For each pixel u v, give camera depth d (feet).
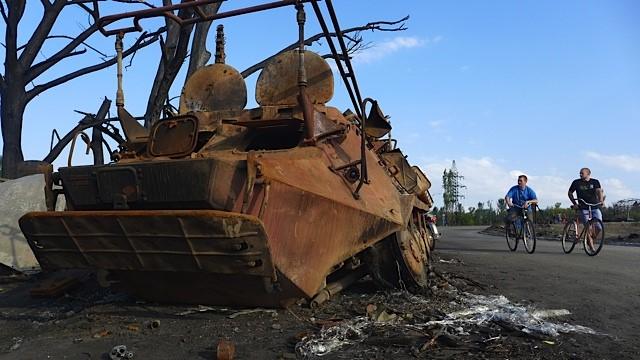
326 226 16.60
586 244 45.27
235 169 13.97
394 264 21.50
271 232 14.96
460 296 22.34
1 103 46.24
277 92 20.93
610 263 37.76
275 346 14.42
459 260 39.22
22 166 36.06
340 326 15.90
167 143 17.90
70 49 47.06
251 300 17.13
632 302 22.20
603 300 22.62
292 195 15.19
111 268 15.49
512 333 16.33
